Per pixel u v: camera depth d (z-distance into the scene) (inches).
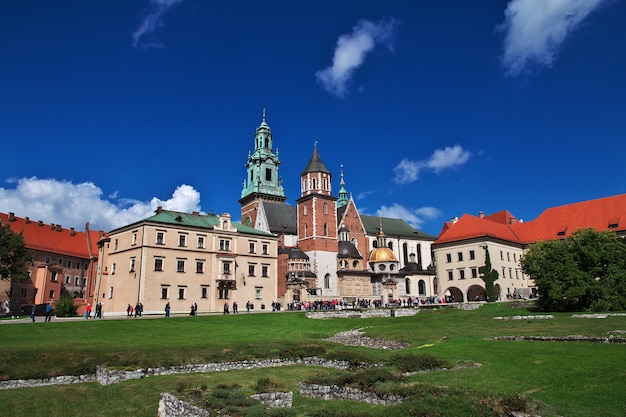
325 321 2389.3
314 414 732.7
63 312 2984.7
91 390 1141.7
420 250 5349.4
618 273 2223.2
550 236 4153.5
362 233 4911.4
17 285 3737.7
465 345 1354.6
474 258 3782.0
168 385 1123.3
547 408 707.4
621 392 773.9
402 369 1021.2
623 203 3907.5
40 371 1227.2
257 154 5856.3
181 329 2009.1
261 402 859.4
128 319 2214.6
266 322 2331.4
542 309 2383.1
